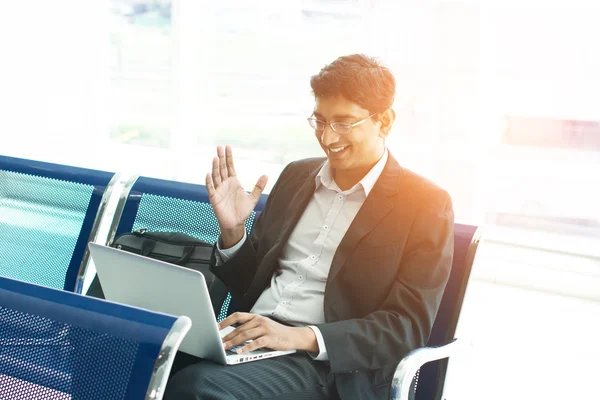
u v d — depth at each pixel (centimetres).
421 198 178
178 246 195
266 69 468
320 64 453
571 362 333
